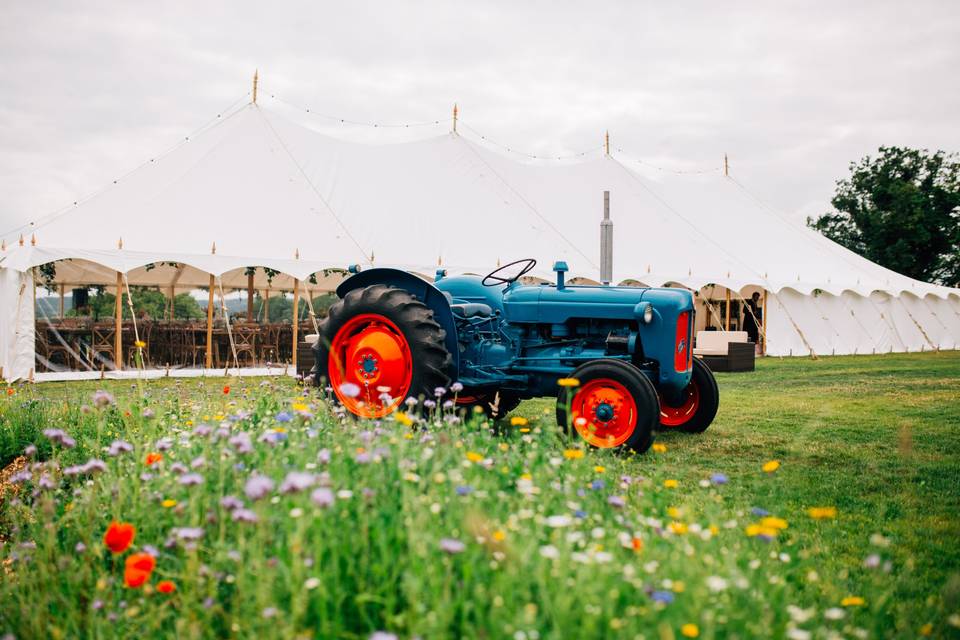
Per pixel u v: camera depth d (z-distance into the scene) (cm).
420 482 234
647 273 1531
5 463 434
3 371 986
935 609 245
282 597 193
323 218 1320
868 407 746
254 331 1332
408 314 498
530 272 1375
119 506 255
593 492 264
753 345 1250
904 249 3597
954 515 357
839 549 305
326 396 513
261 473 260
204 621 200
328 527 205
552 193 1781
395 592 197
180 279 1816
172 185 1256
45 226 1085
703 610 176
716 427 615
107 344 1223
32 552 259
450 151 1753
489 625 175
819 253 2020
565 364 534
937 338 2203
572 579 184
